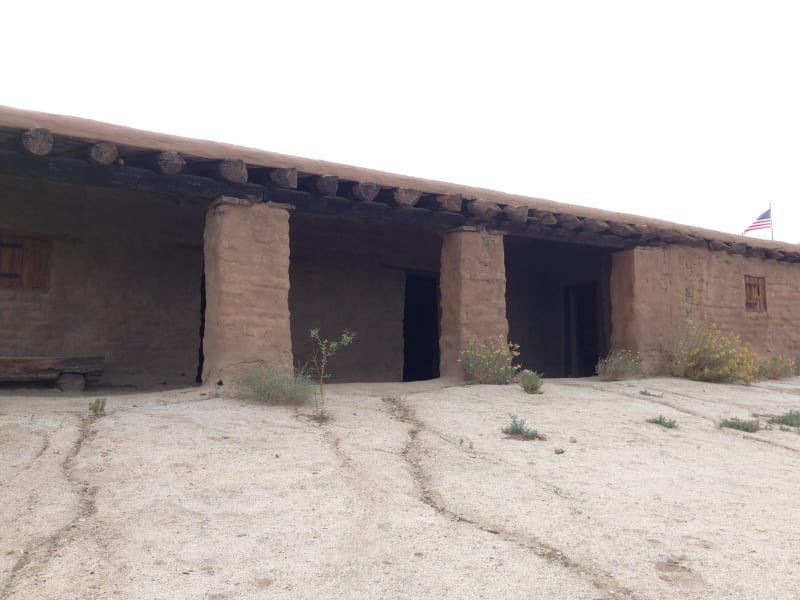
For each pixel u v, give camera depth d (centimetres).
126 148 719
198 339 1076
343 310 1245
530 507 432
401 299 1323
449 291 1025
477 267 1020
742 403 915
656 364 1191
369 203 938
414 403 787
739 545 376
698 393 985
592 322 1534
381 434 618
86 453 499
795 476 545
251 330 812
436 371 1489
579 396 892
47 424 577
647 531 395
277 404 731
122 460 487
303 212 895
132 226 1026
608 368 1116
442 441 608
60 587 300
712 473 545
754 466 576
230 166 771
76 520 377
